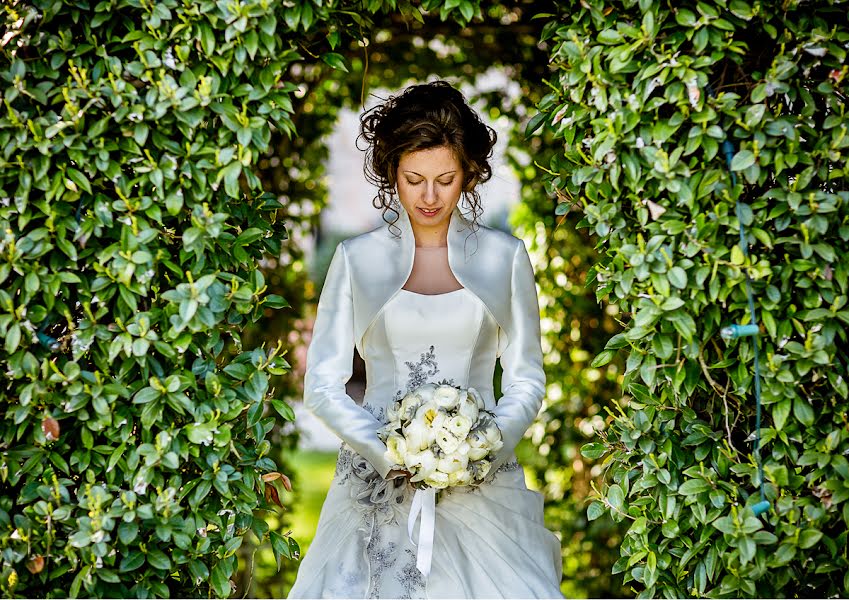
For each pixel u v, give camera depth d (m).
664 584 2.38
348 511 2.69
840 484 2.22
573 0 2.38
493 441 2.44
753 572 2.23
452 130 2.57
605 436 2.48
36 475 2.27
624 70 2.23
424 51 4.45
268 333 4.64
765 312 2.22
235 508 2.37
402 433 2.45
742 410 2.38
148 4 2.26
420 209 2.63
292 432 4.70
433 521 2.51
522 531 2.69
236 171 2.28
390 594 2.52
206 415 2.29
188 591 2.39
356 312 2.77
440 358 2.72
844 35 2.23
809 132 2.24
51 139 2.24
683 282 2.20
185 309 2.23
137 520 2.29
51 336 2.33
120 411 2.27
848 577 2.25
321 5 2.34
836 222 2.25
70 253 2.23
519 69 4.31
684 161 2.30
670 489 2.32
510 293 2.83
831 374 2.22
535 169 4.54
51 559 2.26
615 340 2.36
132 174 2.32
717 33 2.20
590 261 4.47
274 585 4.47
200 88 2.26
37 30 2.25
